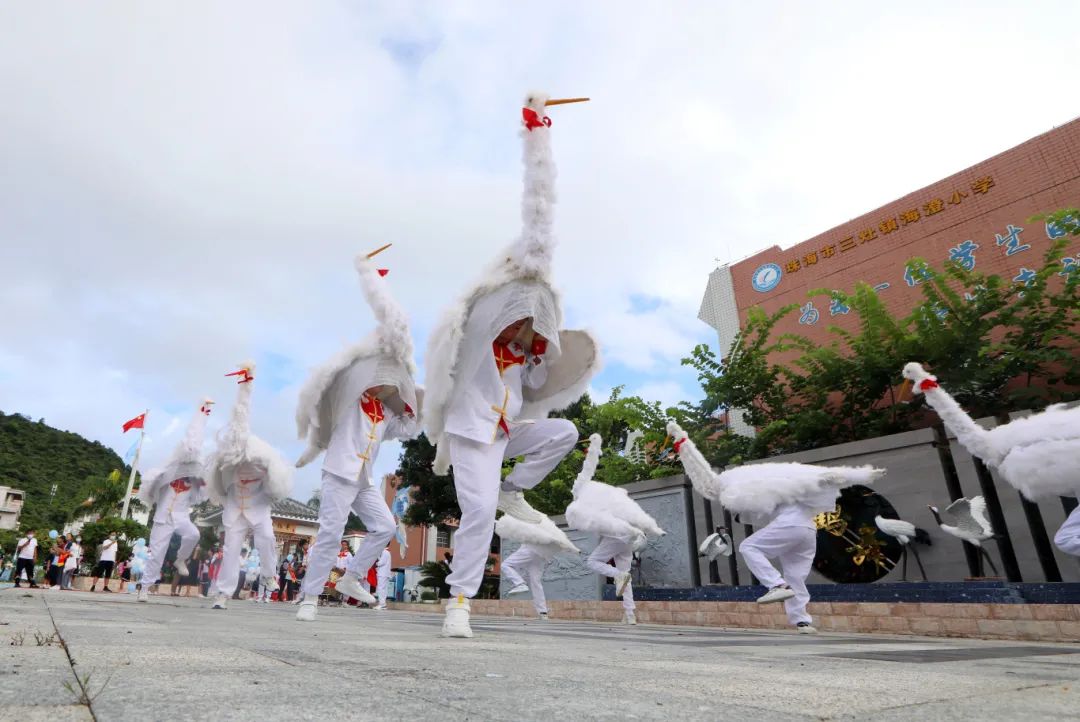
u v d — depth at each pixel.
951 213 14.95
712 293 19.39
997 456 6.61
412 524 22.38
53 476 71.19
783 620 8.40
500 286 4.30
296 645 2.76
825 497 6.71
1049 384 10.72
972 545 9.05
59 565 21.00
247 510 8.85
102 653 2.05
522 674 2.06
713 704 1.58
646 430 14.52
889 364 11.64
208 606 9.27
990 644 5.45
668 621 9.90
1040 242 13.39
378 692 1.57
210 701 1.35
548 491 18.41
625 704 1.54
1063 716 1.46
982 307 11.08
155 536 10.60
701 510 12.36
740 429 17.08
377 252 6.42
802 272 17.39
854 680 2.13
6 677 1.51
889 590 8.45
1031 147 14.02
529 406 5.15
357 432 6.05
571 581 14.23
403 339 6.16
